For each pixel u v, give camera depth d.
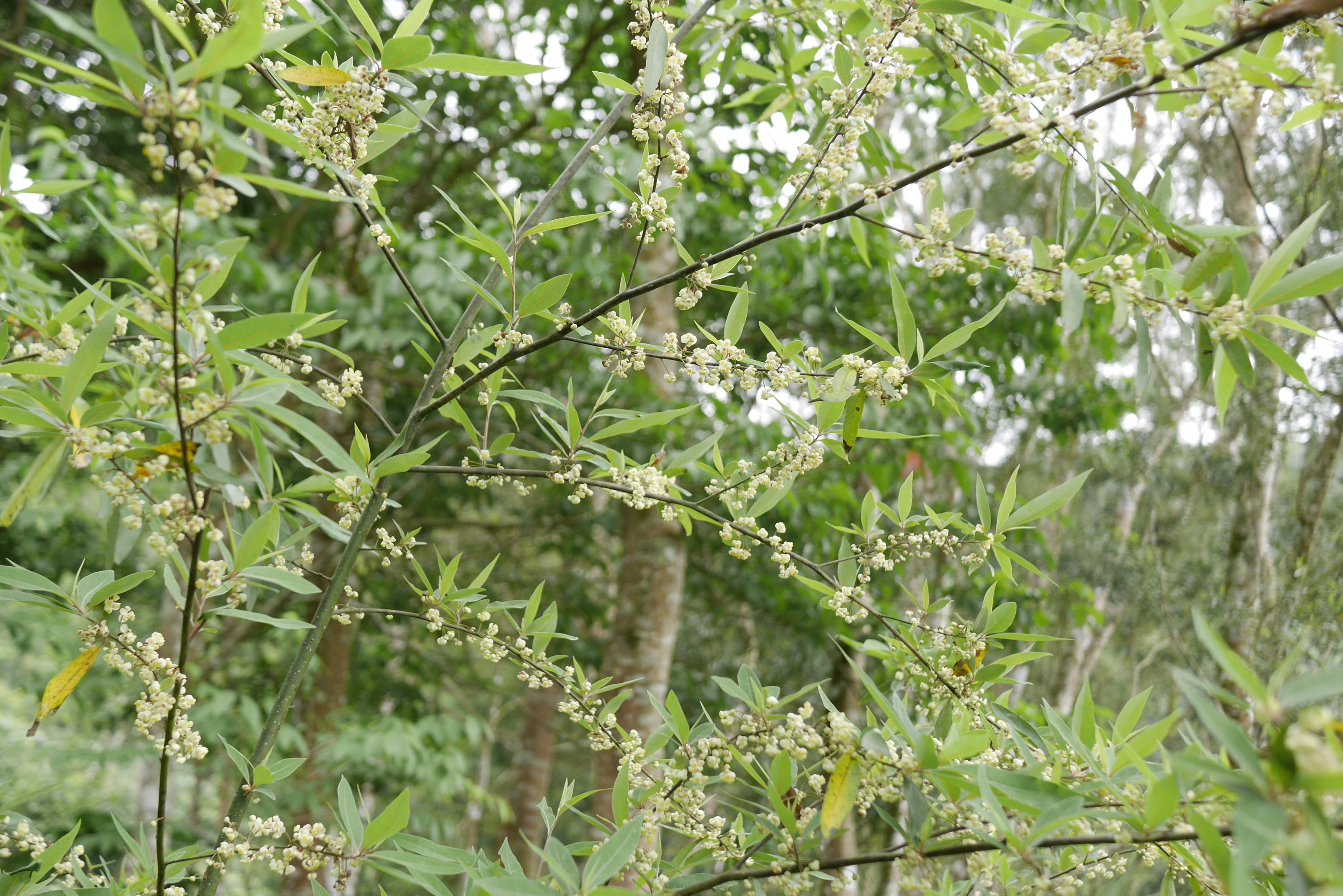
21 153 5.43
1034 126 1.23
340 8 4.82
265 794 1.45
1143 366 1.26
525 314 1.48
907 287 5.43
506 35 6.93
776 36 2.46
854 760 1.21
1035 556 7.23
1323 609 5.06
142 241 0.90
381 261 4.49
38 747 4.60
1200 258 1.24
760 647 7.57
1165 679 8.02
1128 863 1.39
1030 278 1.30
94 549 6.00
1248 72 1.14
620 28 5.59
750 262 1.52
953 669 1.57
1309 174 4.61
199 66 0.83
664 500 1.58
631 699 4.76
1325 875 0.72
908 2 1.54
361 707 7.64
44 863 1.40
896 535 1.66
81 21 5.05
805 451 1.54
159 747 1.22
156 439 1.27
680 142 1.49
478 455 1.63
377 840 1.34
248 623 6.21
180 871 1.54
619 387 4.86
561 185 1.67
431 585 1.67
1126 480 7.21
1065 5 1.98
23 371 1.23
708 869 1.97
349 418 6.02
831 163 1.52
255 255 4.71
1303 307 4.99
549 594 7.19
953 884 1.61
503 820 6.70
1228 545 6.71
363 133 1.46
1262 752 0.82
